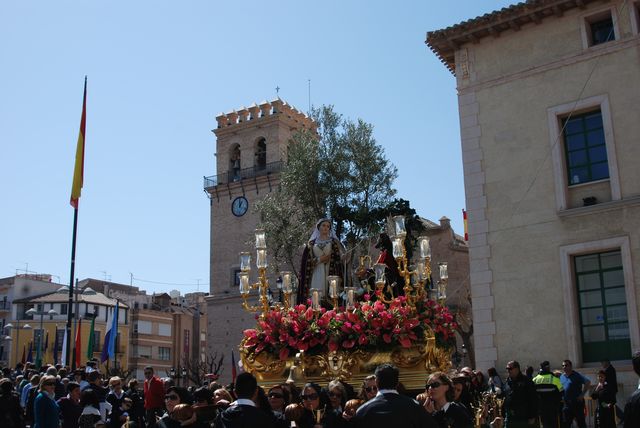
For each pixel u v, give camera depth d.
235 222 61.78
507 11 22.12
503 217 21.69
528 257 21.03
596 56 21.03
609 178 20.34
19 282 83.44
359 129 41.38
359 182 40.09
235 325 59.50
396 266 13.47
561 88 21.47
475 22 22.72
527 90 22.03
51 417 12.93
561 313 20.17
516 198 21.58
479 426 9.87
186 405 7.96
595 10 21.27
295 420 8.59
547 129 21.47
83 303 78.38
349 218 38.03
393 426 6.50
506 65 22.58
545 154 21.34
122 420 15.41
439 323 12.20
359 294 13.54
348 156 40.75
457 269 46.00
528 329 20.59
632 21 20.64
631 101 20.28
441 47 23.78
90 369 19.38
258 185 61.00
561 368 19.81
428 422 6.64
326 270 14.16
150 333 85.88
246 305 13.56
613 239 19.72
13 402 13.76
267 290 13.66
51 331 78.00
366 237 36.97
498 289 21.33
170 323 89.25
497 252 21.58
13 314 79.75
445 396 7.73
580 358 19.75
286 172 41.56
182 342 90.06
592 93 20.91
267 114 62.22
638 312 19.05
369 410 6.65
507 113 22.25
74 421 14.22
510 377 13.25
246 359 12.86
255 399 8.05
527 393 12.98
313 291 12.88
